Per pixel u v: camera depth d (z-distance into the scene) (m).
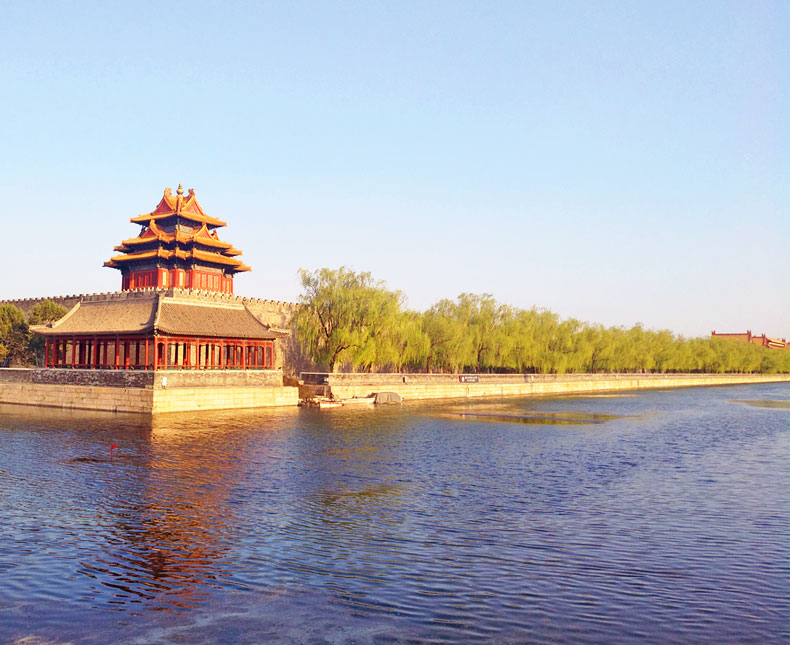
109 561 21.50
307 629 16.62
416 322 104.19
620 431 61.25
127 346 72.81
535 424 66.38
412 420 67.88
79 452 42.44
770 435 59.38
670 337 181.12
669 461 43.28
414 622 17.05
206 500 30.02
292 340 103.88
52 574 20.23
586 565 21.41
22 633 16.31
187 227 109.88
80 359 80.75
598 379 145.00
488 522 26.77
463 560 21.84
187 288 97.62
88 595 18.69
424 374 103.69
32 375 78.12
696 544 23.81
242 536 24.38
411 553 22.55
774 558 22.23
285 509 28.58
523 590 19.20
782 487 34.53
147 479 34.41
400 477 36.25
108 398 69.12
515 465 40.81
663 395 129.00
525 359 120.94
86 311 80.56
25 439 47.94
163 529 25.19
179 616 17.36
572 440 53.66
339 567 21.06
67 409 70.69
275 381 81.81
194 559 21.75
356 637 16.20
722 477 37.41
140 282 105.50
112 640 16.02
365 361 90.81
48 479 34.09
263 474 36.31
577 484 34.97
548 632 16.50
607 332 152.75
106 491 31.53
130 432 52.03
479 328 116.56
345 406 84.19
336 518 27.17
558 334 133.62
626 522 26.92
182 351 83.50
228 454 42.62
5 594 18.67
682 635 16.36
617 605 18.17
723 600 18.53
